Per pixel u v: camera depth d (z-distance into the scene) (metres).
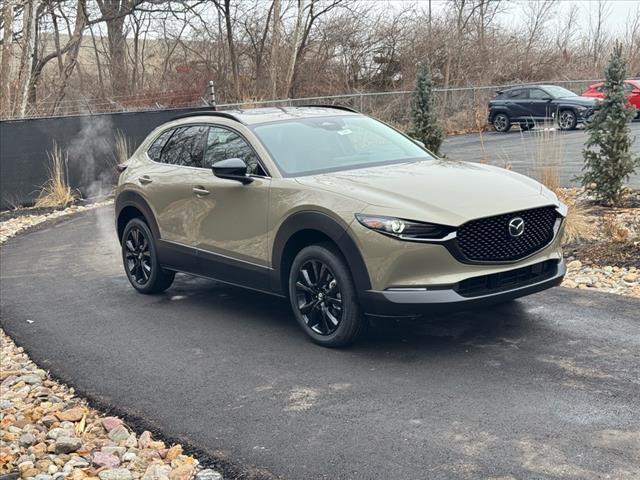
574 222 8.85
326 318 5.74
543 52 36.12
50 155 15.48
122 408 5.02
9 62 19.28
